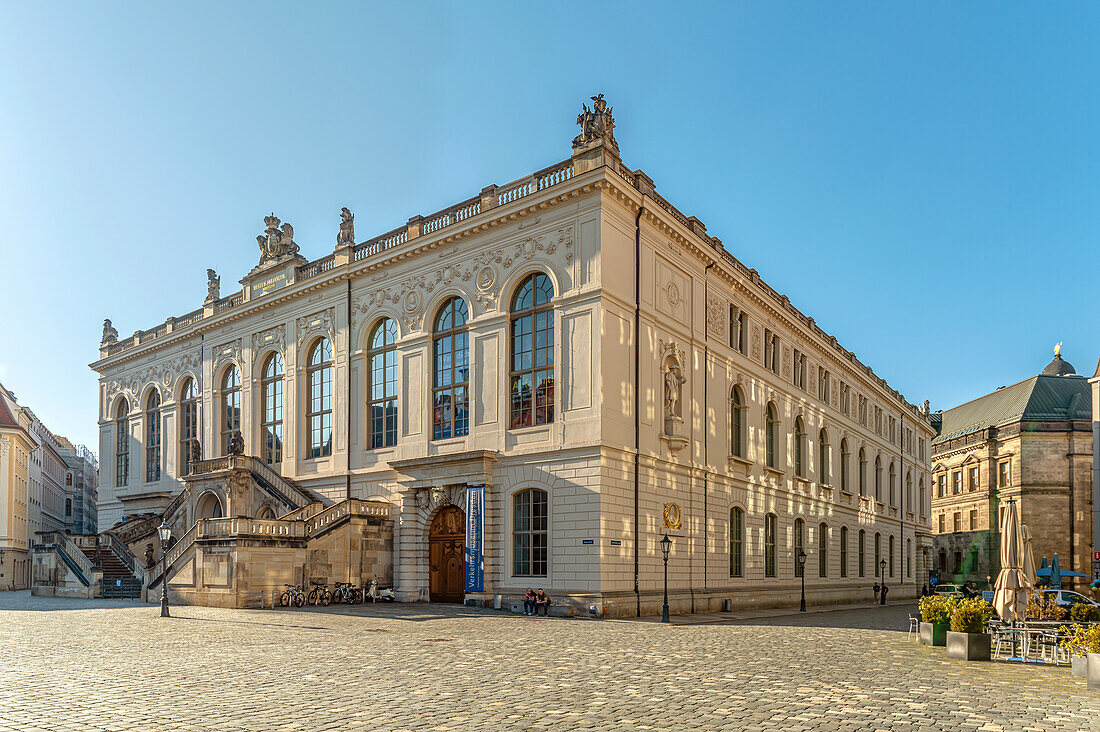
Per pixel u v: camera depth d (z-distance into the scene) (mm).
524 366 36969
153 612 32312
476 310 38875
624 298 35594
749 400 46656
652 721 11898
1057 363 105750
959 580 94250
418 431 40750
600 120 35781
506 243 38062
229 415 53000
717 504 41562
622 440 34625
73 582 46219
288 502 43000
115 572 46750
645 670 16828
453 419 39500
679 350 39625
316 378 47406
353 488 43562
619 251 35656
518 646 20922
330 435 45875
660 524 36594
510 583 35250
